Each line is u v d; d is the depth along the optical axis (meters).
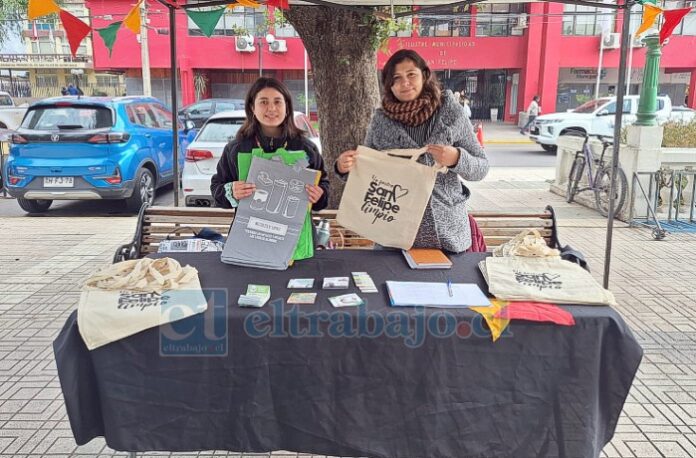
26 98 30.22
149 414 2.13
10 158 7.42
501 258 2.49
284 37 23.86
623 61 3.45
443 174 2.74
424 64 2.62
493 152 16.72
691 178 7.41
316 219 3.74
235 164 2.76
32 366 3.52
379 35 4.45
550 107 24.09
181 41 23.50
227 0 3.44
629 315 4.30
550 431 2.16
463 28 24.12
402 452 2.19
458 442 2.17
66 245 6.18
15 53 29.72
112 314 2.05
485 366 2.12
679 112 14.73
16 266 5.46
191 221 3.77
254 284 2.37
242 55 23.78
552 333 2.10
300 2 4.11
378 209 2.60
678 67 24.84
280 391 2.13
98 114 7.51
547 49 23.52
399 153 2.54
